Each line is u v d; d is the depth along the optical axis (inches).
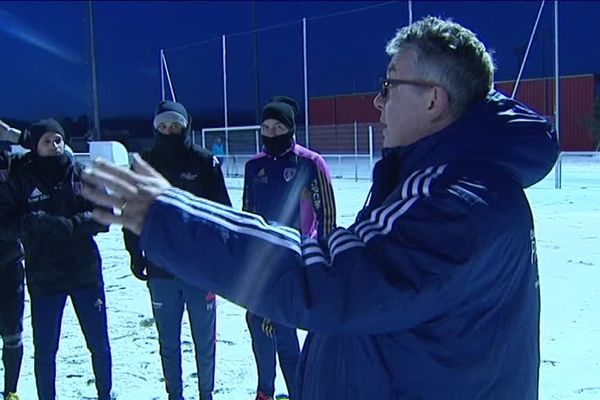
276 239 53.2
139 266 154.9
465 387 55.6
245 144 1182.3
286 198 158.4
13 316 158.2
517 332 58.1
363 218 61.0
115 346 209.5
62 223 140.5
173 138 151.9
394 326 53.1
